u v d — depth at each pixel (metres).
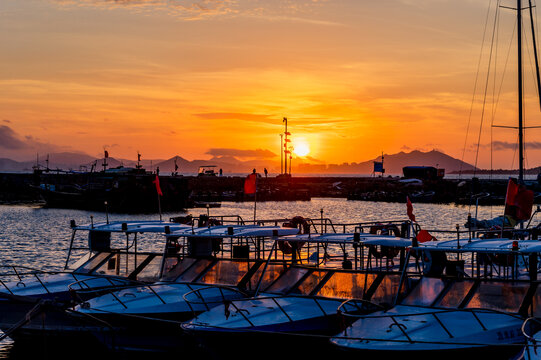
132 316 17.31
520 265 17.39
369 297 16.80
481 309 14.86
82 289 19.39
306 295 17.42
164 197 98.69
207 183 156.00
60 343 18.14
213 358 15.89
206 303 18.06
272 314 16.34
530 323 14.52
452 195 128.00
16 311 18.78
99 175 119.06
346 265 19.61
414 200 129.62
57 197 105.75
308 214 91.75
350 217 87.44
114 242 38.00
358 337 14.30
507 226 22.30
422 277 16.17
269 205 117.44
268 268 18.73
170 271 20.19
